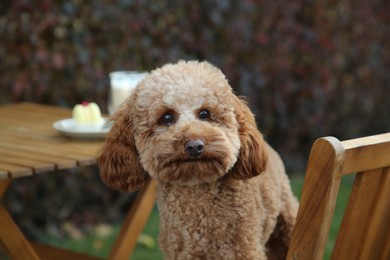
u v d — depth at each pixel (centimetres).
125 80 371
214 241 264
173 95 255
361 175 203
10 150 321
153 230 553
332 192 190
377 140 200
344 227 210
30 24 498
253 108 647
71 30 520
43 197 542
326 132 741
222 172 249
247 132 264
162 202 271
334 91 733
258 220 270
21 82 501
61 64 510
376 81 787
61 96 524
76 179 555
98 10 527
